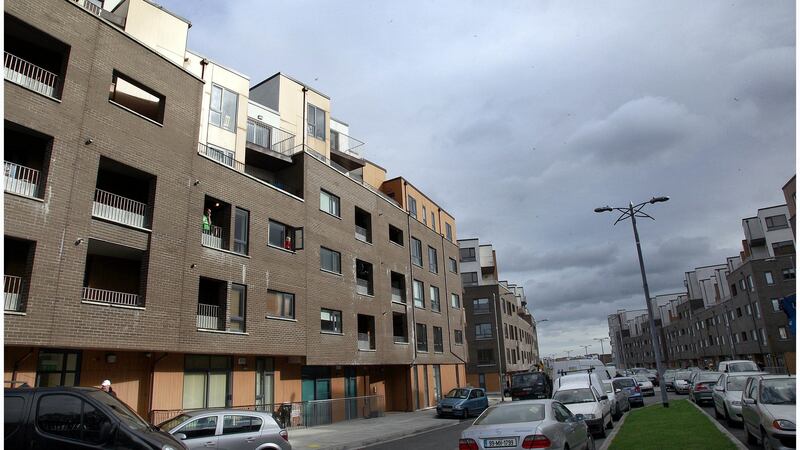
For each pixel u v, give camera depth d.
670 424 15.55
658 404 26.50
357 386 30.34
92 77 16.28
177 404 18.58
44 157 15.29
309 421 23.67
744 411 11.77
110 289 18.11
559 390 17.25
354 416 27.16
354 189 31.05
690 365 95.44
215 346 19.25
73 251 14.88
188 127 19.69
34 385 14.68
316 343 24.94
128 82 18.08
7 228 13.42
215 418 11.27
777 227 59.53
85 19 16.36
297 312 24.03
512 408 9.78
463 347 44.09
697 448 10.85
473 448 8.88
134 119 17.48
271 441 11.51
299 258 24.92
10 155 15.70
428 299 38.75
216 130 24.20
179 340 17.80
